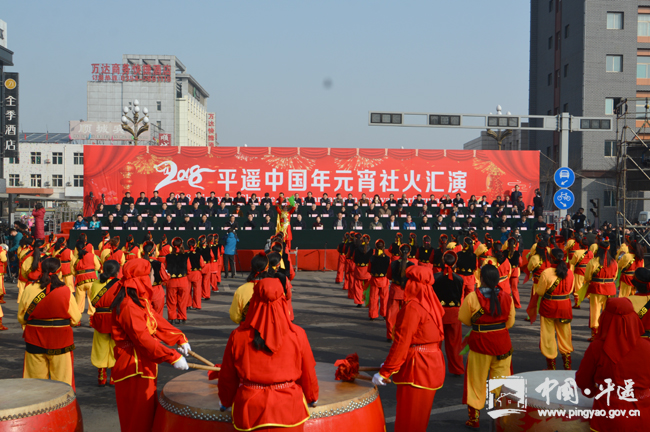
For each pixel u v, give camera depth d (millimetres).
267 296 3812
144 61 132625
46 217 37531
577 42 44594
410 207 28016
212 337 11297
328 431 4270
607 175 43438
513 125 24891
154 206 27094
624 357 4133
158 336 5055
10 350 10273
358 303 15062
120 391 4953
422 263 12930
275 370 3793
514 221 27094
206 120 158500
